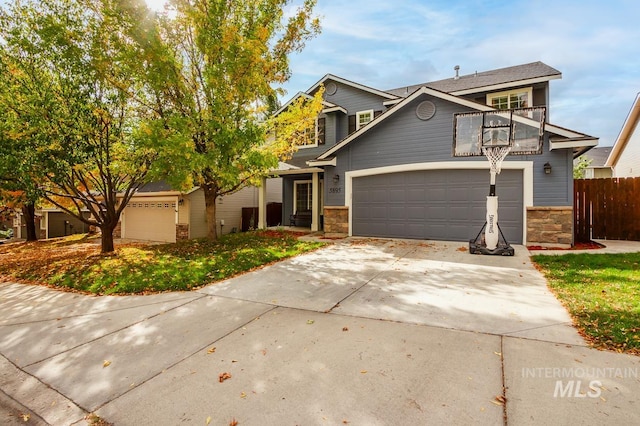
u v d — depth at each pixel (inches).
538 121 336.8
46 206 661.9
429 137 414.6
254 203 708.0
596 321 144.3
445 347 128.4
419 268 262.5
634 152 654.5
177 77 337.1
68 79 314.5
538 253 310.3
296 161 633.6
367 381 107.1
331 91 668.7
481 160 386.3
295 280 239.5
